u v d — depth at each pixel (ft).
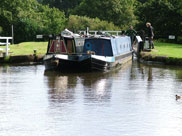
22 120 64.85
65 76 103.55
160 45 169.68
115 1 292.20
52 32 236.84
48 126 62.28
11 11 247.50
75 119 65.57
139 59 140.46
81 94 81.97
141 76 104.32
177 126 63.10
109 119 65.82
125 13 292.61
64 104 74.08
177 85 92.07
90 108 71.67
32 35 234.17
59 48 116.98
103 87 89.15
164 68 119.03
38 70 113.80
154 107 72.95
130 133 59.93
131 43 154.20
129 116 67.46
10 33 240.73
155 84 93.09
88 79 99.14
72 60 109.91
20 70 113.50
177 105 74.38
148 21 193.67
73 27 234.99
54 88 87.66
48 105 73.31
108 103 75.10
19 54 131.64
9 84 91.76
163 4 189.37
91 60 108.58
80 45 121.19
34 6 274.16
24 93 82.53
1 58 129.70
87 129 61.26
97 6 294.87
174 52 139.95
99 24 234.58
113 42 120.37
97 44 117.29
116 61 119.03
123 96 80.69
